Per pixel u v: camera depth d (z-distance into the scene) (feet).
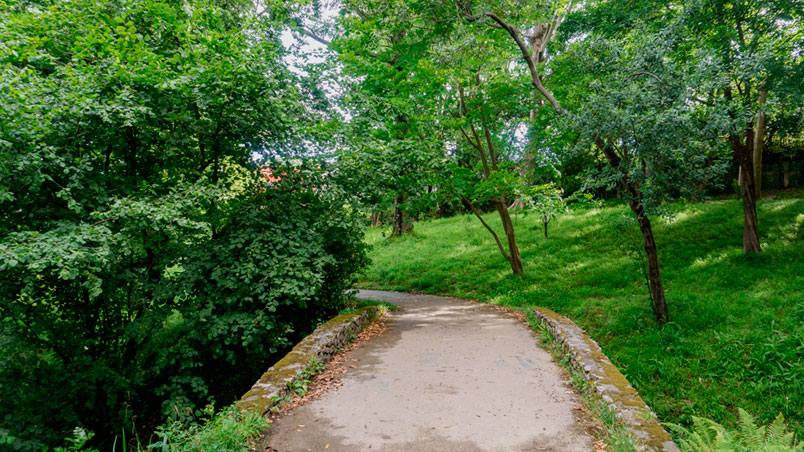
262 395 13.41
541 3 31.63
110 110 17.71
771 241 36.45
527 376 16.78
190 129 21.91
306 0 30.25
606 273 37.81
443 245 59.72
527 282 39.86
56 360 20.07
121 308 22.11
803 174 56.80
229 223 23.81
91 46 19.33
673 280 33.42
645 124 21.66
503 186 35.91
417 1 33.04
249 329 20.94
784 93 28.19
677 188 23.30
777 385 18.99
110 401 19.22
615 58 25.39
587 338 19.39
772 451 8.46
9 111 15.35
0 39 17.92
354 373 17.54
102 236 16.53
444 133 38.73
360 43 37.01
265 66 22.27
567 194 57.06
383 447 10.84
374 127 29.94
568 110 28.02
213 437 10.24
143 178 23.52
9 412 16.60
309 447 10.87
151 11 20.92
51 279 18.83
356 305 35.42
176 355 20.72
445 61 32.01
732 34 29.25
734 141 35.12
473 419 12.57
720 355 21.72
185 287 20.80
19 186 17.54
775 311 24.91
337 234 28.19
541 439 11.16
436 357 19.90
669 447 9.65
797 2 27.66
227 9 30.40
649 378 21.49
